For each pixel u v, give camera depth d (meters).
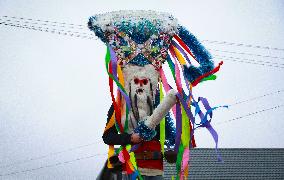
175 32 2.63
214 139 2.34
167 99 2.29
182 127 2.46
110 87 2.43
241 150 17.09
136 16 2.60
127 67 2.52
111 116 2.51
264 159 16.72
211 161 16.39
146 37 2.56
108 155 2.47
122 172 2.54
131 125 2.45
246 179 15.66
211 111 2.38
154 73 2.53
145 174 2.46
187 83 2.55
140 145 2.49
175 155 2.57
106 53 2.52
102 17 2.61
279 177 15.78
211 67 2.59
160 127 2.53
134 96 2.45
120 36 2.55
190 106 2.46
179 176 2.42
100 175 2.55
